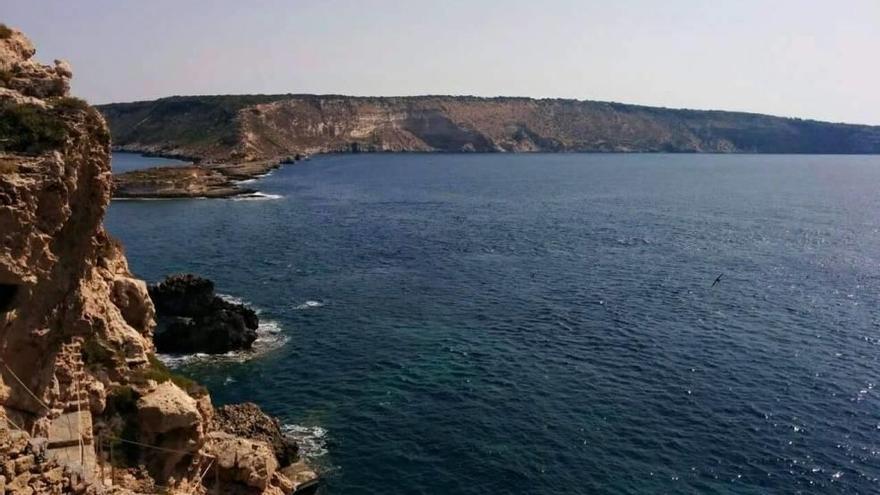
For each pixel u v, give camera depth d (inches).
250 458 1083.9
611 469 1354.6
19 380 788.6
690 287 2770.7
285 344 2036.2
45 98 867.4
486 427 1514.5
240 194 5935.0
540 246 3676.2
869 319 2331.4
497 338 2097.7
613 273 3021.7
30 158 757.9
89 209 856.9
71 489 677.3
